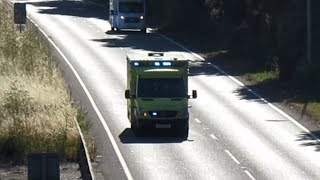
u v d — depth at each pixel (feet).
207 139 226.38
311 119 252.62
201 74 332.19
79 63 346.54
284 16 352.69
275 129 239.09
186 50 392.68
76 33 443.73
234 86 307.17
